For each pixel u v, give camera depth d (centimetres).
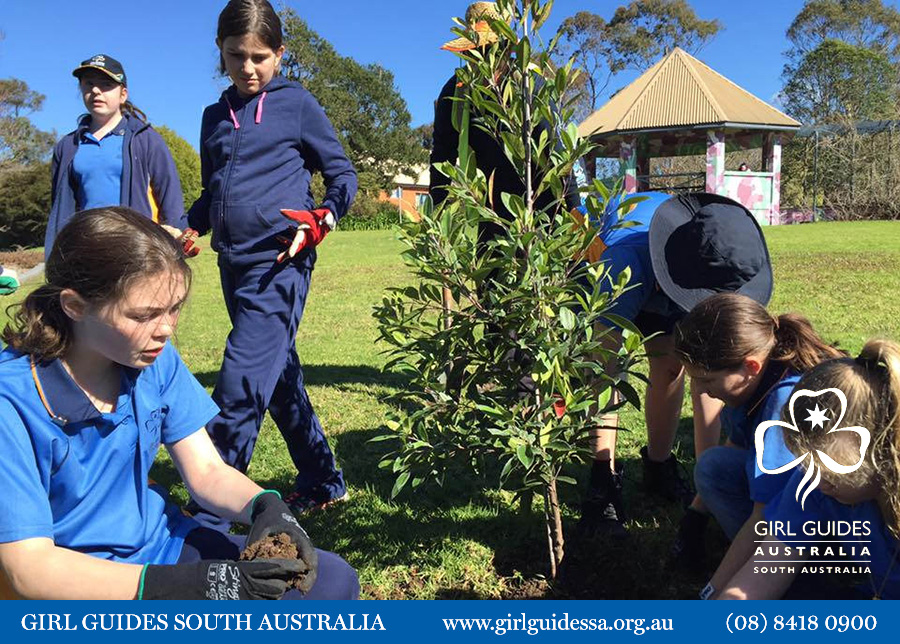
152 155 428
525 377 277
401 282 1405
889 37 5203
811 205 3562
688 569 288
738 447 269
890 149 3266
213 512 220
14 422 174
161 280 174
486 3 326
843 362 201
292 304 328
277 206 325
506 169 355
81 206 431
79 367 185
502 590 284
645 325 324
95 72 409
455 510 351
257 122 327
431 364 269
